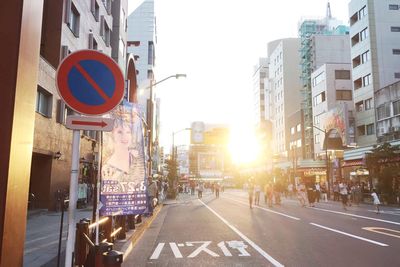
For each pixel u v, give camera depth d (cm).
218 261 814
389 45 4934
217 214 2070
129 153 844
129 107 869
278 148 8869
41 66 1881
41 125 1900
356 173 4500
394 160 3189
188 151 12875
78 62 428
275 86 9194
